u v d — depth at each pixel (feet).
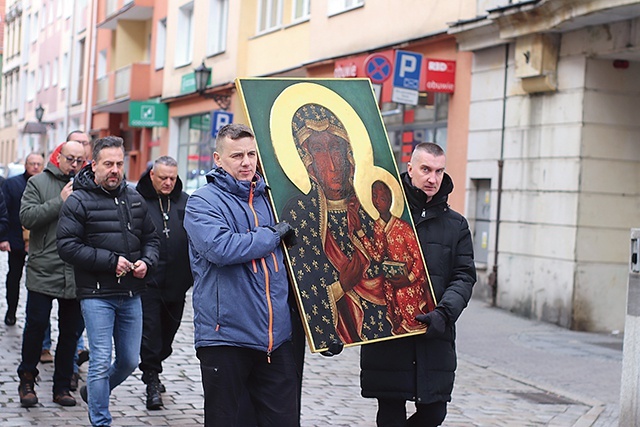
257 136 16.83
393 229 17.57
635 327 20.63
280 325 16.08
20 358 31.58
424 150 17.78
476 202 53.26
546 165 47.26
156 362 25.46
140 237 22.34
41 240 24.93
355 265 16.96
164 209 25.94
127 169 124.16
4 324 39.09
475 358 36.60
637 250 20.65
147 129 113.91
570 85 45.88
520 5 45.83
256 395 16.34
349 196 17.28
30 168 37.40
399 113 61.16
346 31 67.97
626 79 45.91
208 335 15.96
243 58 87.86
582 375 33.88
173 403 25.93
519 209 49.14
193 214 15.98
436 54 56.75
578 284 45.24
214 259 15.64
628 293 20.85
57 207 24.85
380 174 17.74
